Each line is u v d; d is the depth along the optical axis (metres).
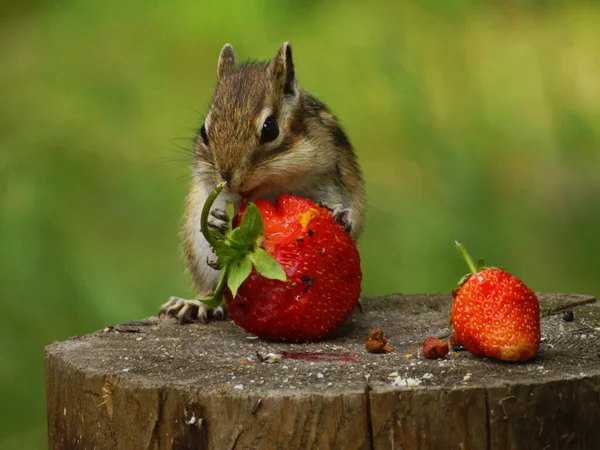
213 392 5.69
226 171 7.73
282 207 7.08
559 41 18.50
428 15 18.48
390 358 6.46
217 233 6.61
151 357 6.55
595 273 13.48
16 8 21.69
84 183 15.37
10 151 15.64
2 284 12.68
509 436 5.65
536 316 6.21
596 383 5.81
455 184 13.51
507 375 5.85
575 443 5.80
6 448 11.20
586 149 15.77
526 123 16.45
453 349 6.64
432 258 12.80
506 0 19.67
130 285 12.88
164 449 5.85
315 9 19.22
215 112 7.97
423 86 15.23
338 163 8.77
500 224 13.27
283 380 5.88
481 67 17.58
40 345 12.04
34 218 13.78
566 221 14.31
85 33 20.06
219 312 8.03
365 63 17.30
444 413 5.58
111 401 6.03
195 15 19.69
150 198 14.97
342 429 5.56
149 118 17.11
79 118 16.88
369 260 13.02
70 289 12.71
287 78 8.21
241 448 5.66
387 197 14.41
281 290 6.92
